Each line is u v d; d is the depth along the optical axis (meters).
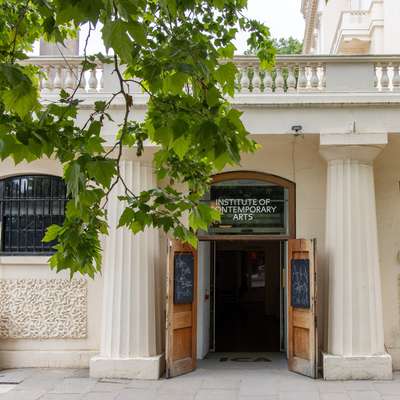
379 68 9.99
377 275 9.83
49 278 10.62
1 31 5.70
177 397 8.44
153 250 10.18
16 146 3.72
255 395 8.49
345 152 9.82
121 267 9.89
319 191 10.77
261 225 10.84
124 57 3.15
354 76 9.80
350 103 9.60
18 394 8.66
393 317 10.49
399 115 9.66
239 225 10.84
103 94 9.78
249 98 9.67
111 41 3.10
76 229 4.64
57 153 4.43
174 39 4.48
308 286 9.59
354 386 8.97
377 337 9.61
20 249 10.77
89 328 10.54
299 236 10.71
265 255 19.33
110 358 9.65
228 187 10.91
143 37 3.13
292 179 10.80
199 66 3.91
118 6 3.03
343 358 9.37
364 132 9.60
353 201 9.82
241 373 9.88
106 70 9.95
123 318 9.77
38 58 9.91
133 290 9.85
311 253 9.51
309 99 9.64
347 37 14.31
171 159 5.90
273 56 7.85
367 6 14.99
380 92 9.66
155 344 10.01
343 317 9.57
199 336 11.05
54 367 10.45
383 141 9.59
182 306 9.91
